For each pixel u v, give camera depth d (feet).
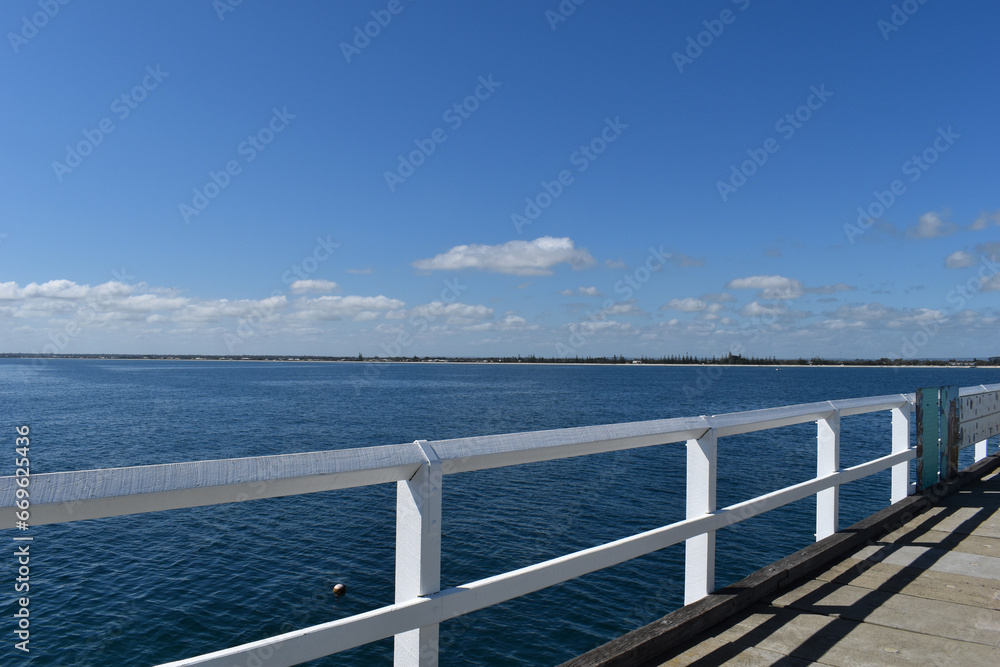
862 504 54.44
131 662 28.89
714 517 10.80
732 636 10.09
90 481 4.58
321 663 30.27
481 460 7.07
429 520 6.52
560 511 53.72
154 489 4.85
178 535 47.91
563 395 238.68
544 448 7.66
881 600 11.74
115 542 46.21
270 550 44.32
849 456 79.00
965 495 20.44
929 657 9.48
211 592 36.81
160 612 34.12
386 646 32.14
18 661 28.81
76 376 467.52
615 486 63.72
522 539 45.80
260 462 5.44
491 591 7.04
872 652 9.63
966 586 12.51
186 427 121.19
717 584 36.24
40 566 41.01
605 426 8.66
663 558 42.14
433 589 6.56
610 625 32.32
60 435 108.68
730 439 98.32
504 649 29.91
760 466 74.02
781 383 368.48
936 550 14.94
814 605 11.46
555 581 7.72
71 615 33.78
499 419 138.62
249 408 167.32
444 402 195.72
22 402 187.11
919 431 18.94
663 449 87.71
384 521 51.75
